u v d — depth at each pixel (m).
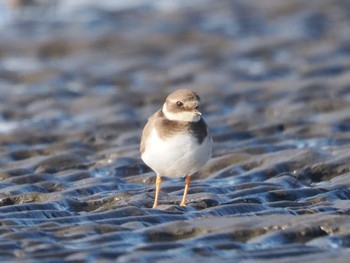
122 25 29.89
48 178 13.18
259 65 23.16
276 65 22.75
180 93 10.97
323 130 15.95
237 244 9.59
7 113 18.17
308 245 9.58
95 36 27.91
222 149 14.96
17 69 23.56
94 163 14.23
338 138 15.42
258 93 19.38
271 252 9.31
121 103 18.94
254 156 14.10
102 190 12.51
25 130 16.48
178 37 27.58
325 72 21.70
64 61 24.62
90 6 33.12
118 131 16.59
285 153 14.04
